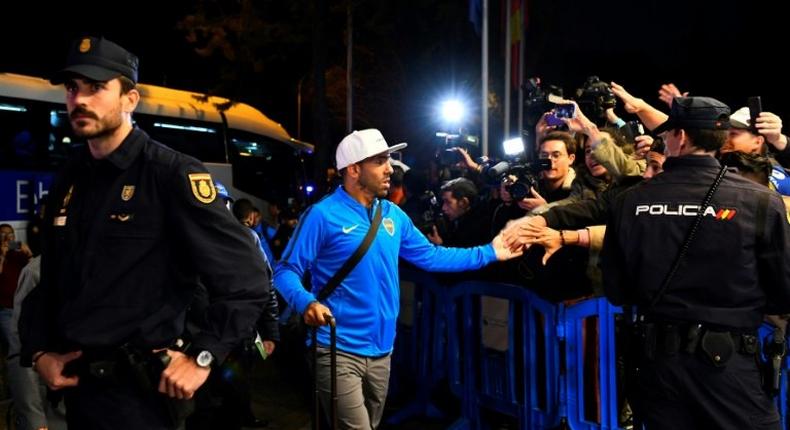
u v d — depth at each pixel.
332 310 3.71
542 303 4.41
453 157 6.42
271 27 16.12
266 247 8.23
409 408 5.57
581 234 3.84
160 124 12.85
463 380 5.09
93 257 2.25
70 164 2.43
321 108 15.09
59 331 2.25
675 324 2.85
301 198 14.99
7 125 10.68
